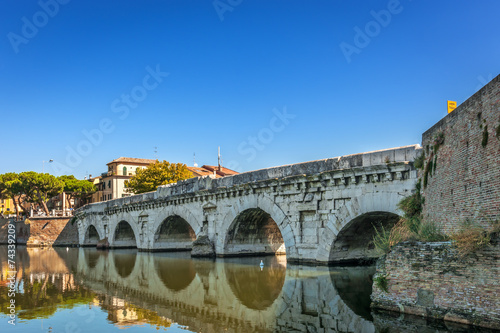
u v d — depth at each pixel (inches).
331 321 659.4
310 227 1226.6
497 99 564.4
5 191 3993.6
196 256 1697.8
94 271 1396.4
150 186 2994.6
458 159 673.0
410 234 732.7
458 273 558.3
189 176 3137.3
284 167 1307.8
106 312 776.3
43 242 3351.4
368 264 1238.3
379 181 1034.1
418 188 903.1
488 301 521.0
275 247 1786.4
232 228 1593.3
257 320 691.4
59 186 3937.0
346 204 1115.9
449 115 718.5
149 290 994.1
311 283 976.3
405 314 616.4
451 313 558.3
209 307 798.5
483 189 589.3
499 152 552.4
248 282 1054.4
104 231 2738.7
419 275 606.2
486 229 573.6
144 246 2222.0
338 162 1139.9
